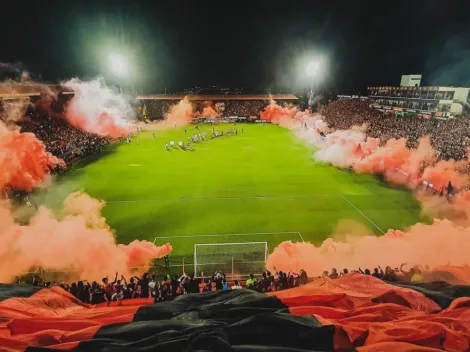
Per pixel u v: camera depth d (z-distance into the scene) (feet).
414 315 18.35
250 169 117.91
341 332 15.15
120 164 124.16
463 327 16.69
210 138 175.52
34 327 17.93
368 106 243.40
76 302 27.14
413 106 206.80
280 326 15.19
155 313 19.49
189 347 12.73
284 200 88.94
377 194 92.68
